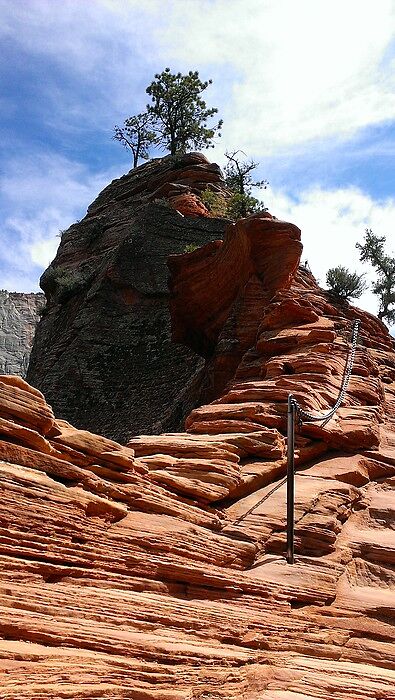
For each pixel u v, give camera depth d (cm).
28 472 700
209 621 679
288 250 1878
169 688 529
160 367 2797
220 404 1251
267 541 880
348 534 962
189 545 773
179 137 4953
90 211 4350
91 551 692
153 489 852
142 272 3078
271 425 1152
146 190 4112
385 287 2839
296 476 1084
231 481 951
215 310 2125
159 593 709
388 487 1145
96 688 486
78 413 2830
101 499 743
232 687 558
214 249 2144
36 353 3594
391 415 1461
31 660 501
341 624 759
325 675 624
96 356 2925
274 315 1695
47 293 4009
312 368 1384
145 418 2622
